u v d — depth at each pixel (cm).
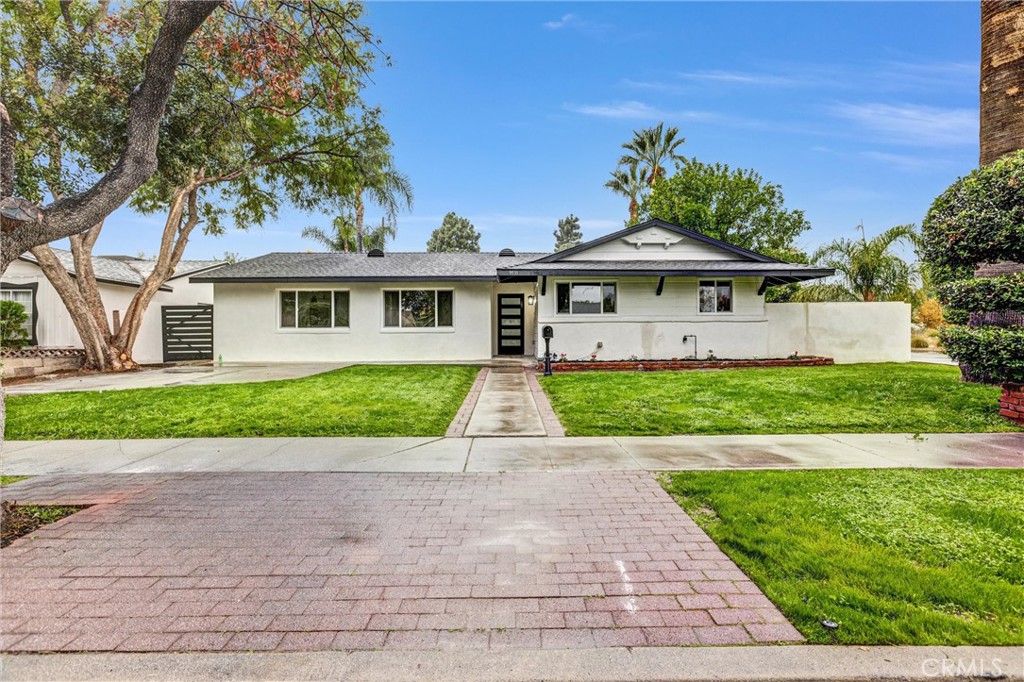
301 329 1638
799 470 505
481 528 368
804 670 213
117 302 1831
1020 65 722
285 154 1558
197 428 702
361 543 342
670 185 2352
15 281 1642
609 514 395
